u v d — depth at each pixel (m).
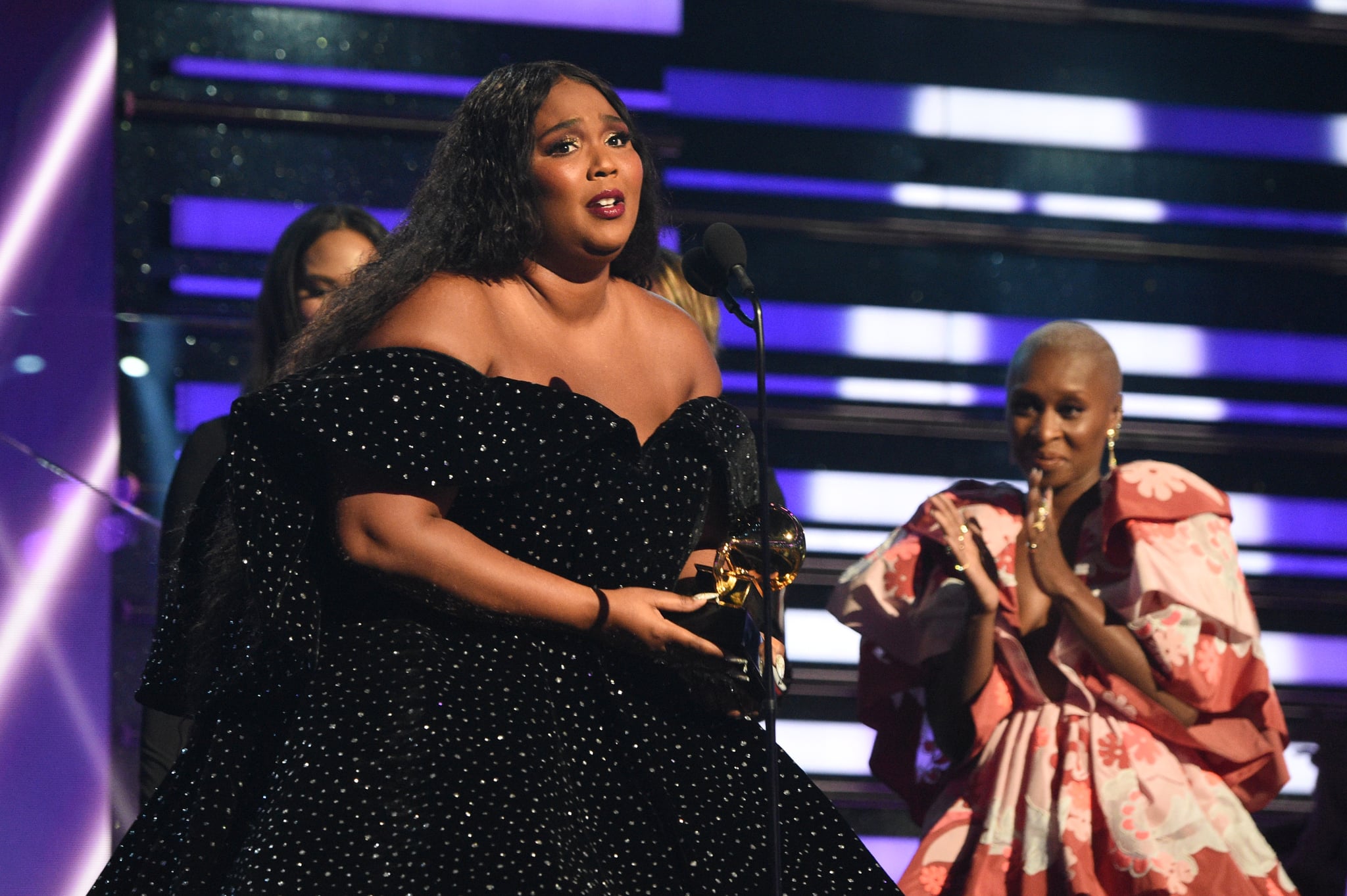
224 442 10.81
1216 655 10.93
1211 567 11.09
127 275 15.23
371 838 6.21
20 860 10.82
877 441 16.09
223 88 15.71
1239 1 17.66
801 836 7.13
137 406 12.90
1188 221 17.48
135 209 15.28
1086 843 10.30
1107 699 10.84
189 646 7.32
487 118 7.32
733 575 7.27
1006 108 17.34
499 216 7.22
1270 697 11.08
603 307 7.64
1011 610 11.20
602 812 6.84
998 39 17.31
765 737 7.45
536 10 16.41
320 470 6.92
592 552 7.11
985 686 11.08
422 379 6.81
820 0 16.86
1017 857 10.44
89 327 12.88
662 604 6.92
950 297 16.77
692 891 6.73
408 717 6.49
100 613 11.37
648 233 8.12
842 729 15.11
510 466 6.82
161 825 6.90
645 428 7.56
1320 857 13.09
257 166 15.55
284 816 6.26
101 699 11.23
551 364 7.33
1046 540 11.25
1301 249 17.27
